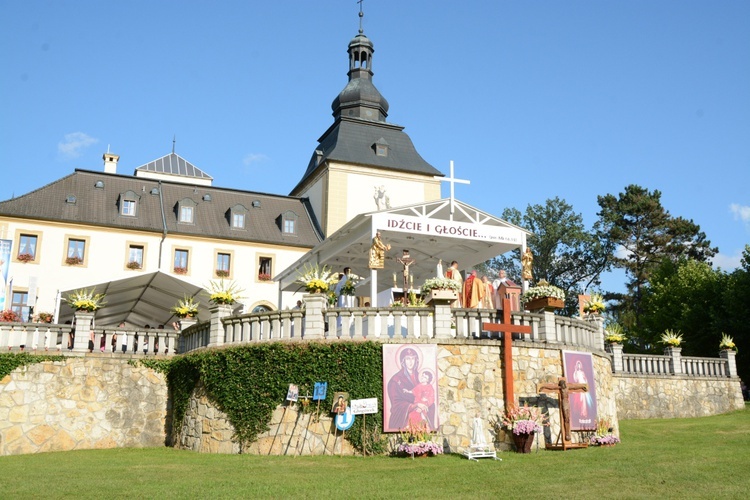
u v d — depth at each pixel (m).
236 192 50.19
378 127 52.56
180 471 14.40
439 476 13.11
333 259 28.25
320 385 16.69
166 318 37.53
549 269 64.25
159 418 21.72
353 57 55.72
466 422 16.59
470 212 24.30
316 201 50.75
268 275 46.81
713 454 16.05
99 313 36.59
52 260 42.28
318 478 12.98
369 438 16.23
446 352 16.94
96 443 20.91
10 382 20.31
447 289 17.73
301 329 17.62
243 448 17.30
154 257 44.72
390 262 28.73
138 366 21.88
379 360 16.75
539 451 16.62
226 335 19.03
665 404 28.61
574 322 19.23
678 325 43.25
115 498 11.28
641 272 60.59
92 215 43.94
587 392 17.92
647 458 15.34
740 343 39.41
